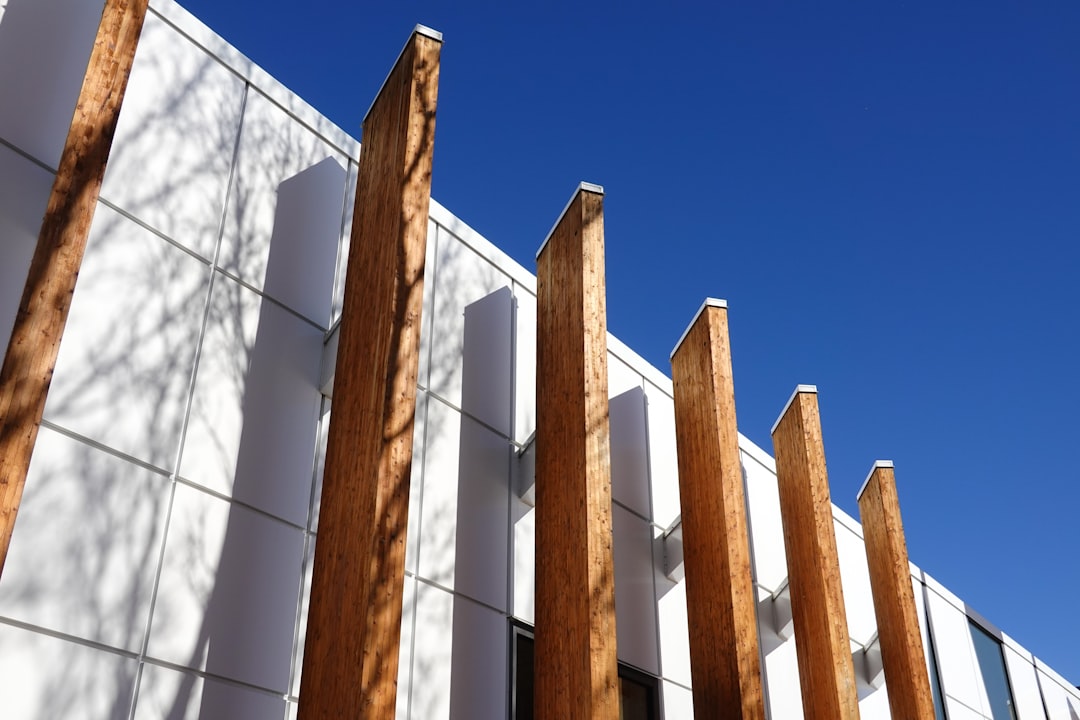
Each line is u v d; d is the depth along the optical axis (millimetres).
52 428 5371
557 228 8109
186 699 5496
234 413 6348
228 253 6707
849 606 11922
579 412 7027
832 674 7816
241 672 5805
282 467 6496
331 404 6508
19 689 4844
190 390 6133
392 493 5516
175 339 6156
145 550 5582
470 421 8008
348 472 5883
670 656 8844
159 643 5477
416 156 6500
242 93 7258
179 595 5656
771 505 11195
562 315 7668
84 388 5582
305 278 7164
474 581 7430
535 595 7047
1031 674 15352
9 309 5367
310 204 7438
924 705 8734
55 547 5191
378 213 6645
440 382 7898
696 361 8680
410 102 6633
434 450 7586
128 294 5980
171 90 6730
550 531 7055
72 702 5020
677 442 8766
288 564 6289
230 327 6527
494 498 7902
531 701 7453
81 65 6176
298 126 7605
